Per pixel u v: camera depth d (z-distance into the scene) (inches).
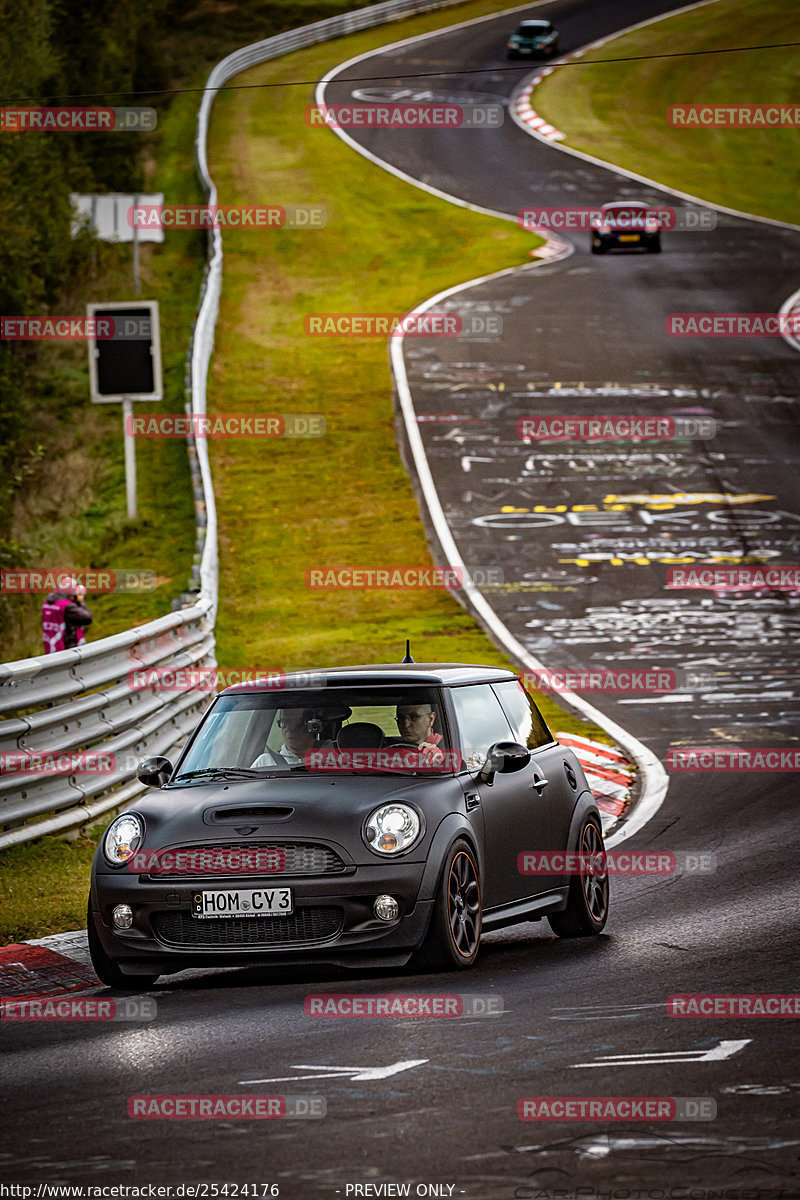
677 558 3772.1
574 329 6003.9
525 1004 994.1
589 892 1327.5
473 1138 704.4
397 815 1112.8
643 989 1034.7
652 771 2155.5
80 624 2244.1
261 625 3368.6
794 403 5167.3
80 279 5895.7
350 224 7672.2
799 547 3860.7
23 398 4776.1
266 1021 979.3
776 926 1268.5
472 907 1155.9
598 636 3164.4
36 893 1470.2
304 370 5467.5
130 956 1109.7
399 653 3053.6
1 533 3895.2
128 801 1860.2
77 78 7076.8
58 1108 788.6
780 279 6850.4
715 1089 775.1
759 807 1898.4
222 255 6806.1
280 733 1253.1
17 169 5334.6
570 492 4323.3
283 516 4158.5
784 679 2787.9
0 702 1581.0
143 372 3873.0
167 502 4160.9
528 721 1371.8
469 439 4768.7
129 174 7126.0
